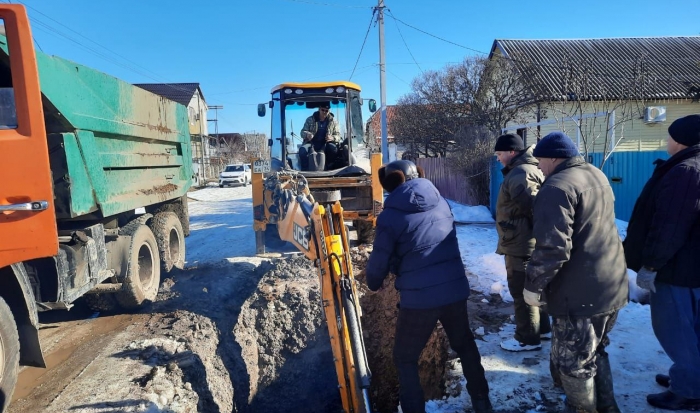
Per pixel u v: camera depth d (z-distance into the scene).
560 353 2.90
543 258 2.75
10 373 3.37
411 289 3.12
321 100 8.93
